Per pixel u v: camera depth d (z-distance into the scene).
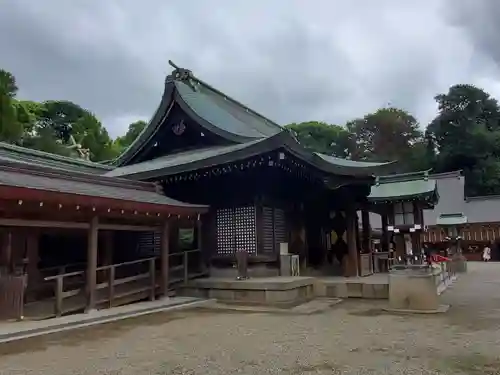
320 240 16.62
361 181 13.75
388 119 61.25
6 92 29.19
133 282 12.27
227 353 5.83
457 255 26.53
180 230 15.99
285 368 5.02
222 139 15.63
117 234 15.60
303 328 7.73
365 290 12.16
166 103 16.27
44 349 6.29
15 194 7.80
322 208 16.47
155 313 9.97
